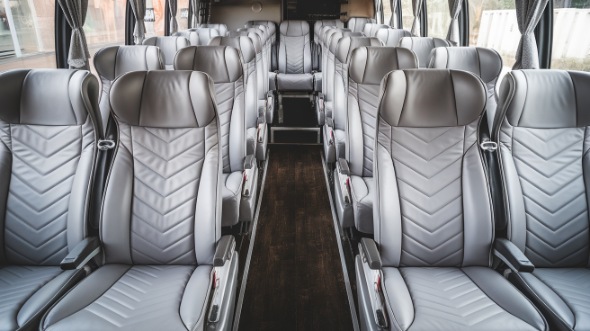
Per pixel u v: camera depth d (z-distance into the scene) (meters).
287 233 2.63
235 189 2.09
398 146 1.53
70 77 1.50
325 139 3.25
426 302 1.27
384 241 1.50
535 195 1.57
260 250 2.43
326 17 7.35
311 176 3.58
